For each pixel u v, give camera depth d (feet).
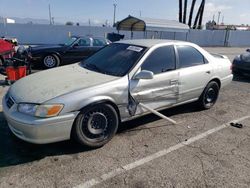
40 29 89.81
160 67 13.61
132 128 13.85
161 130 13.80
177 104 15.10
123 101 11.94
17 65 21.83
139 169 10.07
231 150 12.01
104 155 10.96
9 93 11.48
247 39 115.14
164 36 90.53
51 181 9.05
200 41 101.86
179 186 9.19
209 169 10.32
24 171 9.55
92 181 9.19
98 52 15.35
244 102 20.20
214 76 16.99
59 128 10.15
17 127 10.05
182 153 11.48
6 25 86.74
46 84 11.19
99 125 11.44
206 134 13.65
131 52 13.51
